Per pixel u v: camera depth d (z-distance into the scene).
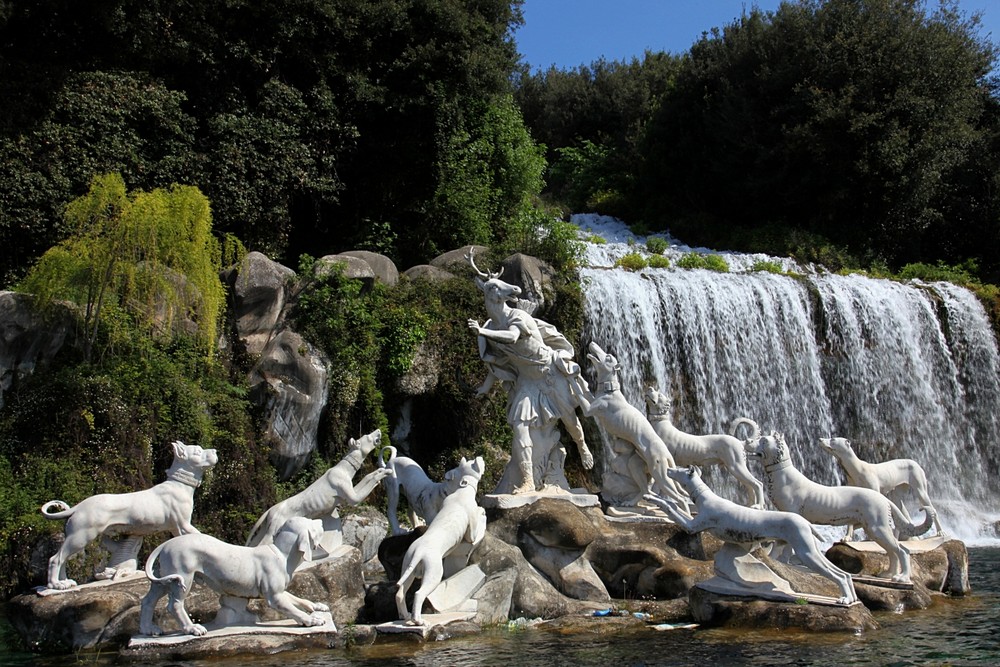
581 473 20.39
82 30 21.52
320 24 25.23
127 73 21.78
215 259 17.97
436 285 21.06
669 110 41.66
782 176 36.50
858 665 9.19
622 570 12.32
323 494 12.16
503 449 20.20
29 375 16.30
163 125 22.05
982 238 36.28
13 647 10.86
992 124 37.97
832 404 25.72
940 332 27.50
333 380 18.53
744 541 11.22
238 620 10.30
